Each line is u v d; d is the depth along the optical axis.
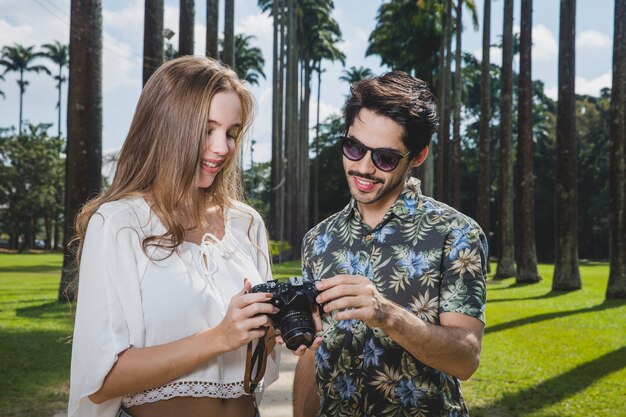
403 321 1.70
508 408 5.25
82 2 11.60
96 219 1.73
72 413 1.69
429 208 2.00
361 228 2.06
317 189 57.41
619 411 5.14
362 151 1.94
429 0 29.78
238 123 1.90
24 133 60.47
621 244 14.73
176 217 1.81
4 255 50.22
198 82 1.82
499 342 8.76
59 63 77.31
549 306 13.60
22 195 58.25
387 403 1.96
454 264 1.92
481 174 25.28
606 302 14.17
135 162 1.85
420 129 1.93
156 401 1.75
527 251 21.05
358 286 1.67
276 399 5.43
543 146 57.09
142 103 1.86
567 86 17.48
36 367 6.62
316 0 50.25
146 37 12.03
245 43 53.50
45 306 11.83
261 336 1.67
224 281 1.89
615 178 14.73
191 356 1.61
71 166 11.55
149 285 1.73
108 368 1.60
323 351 2.06
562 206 17.86
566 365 7.07
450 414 1.96
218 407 1.83
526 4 20.28
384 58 34.19
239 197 2.22
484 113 25.31
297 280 1.71
